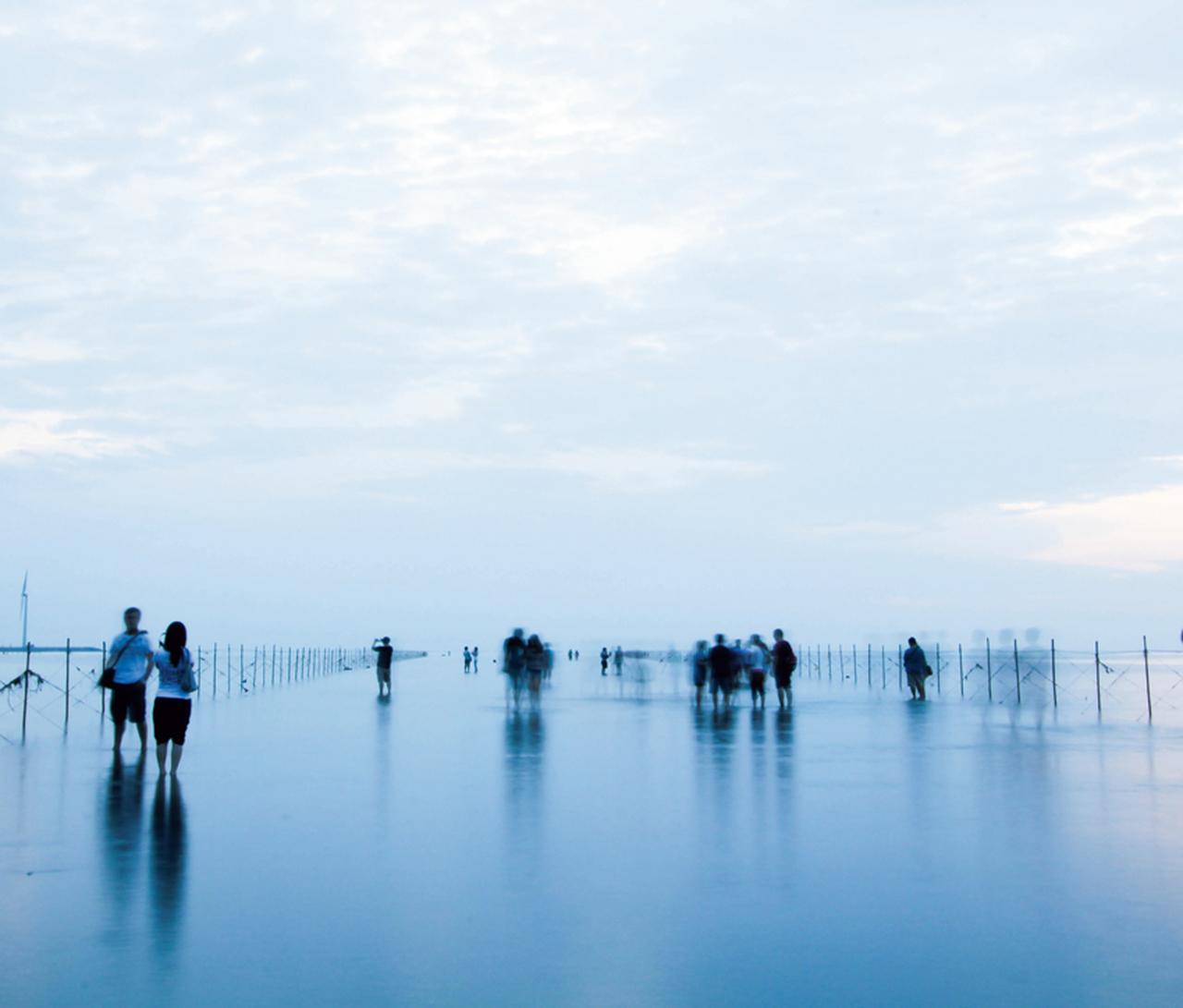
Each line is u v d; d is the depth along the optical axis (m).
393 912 7.77
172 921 7.51
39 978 6.31
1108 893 8.28
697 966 6.55
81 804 12.51
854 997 6.01
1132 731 22.39
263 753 18.08
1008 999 5.98
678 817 11.64
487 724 24.42
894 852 9.78
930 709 30.22
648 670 43.94
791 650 30.47
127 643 16.81
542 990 6.12
